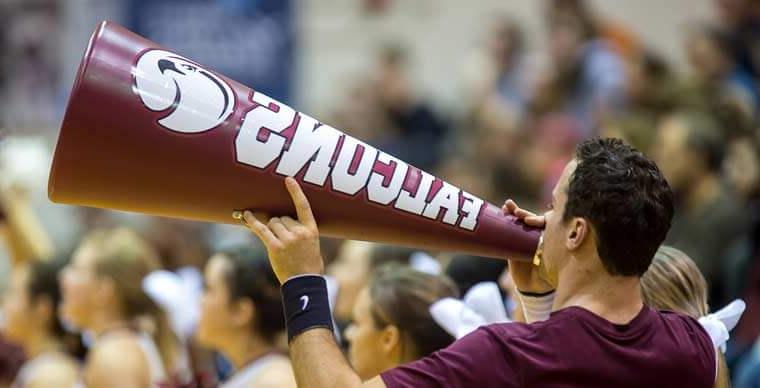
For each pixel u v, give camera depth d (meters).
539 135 22.14
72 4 26.66
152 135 7.02
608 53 22.23
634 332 7.12
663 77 20.91
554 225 7.32
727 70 20.33
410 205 7.44
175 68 7.13
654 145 18.17
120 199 7.23
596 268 7.15
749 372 13.21
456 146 23.95
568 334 7.02
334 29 26.58
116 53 7.05
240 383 11.29
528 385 6.93
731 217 15.65
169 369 13.41
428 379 6.92
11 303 15.27
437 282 9.73
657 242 7.15
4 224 16.20
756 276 14.32
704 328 7.63
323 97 26.23
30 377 14.59
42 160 21.34
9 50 26.91
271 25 23.53
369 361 9.69
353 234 7.54
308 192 7.29
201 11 23.44
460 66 25.88
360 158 7.36
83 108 6.93
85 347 15.10
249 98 7.25
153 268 13.73
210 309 11.44
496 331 7.07
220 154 7.11
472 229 7.58
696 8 23.83
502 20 24.50
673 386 7.15
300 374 7.10
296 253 7.25
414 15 26.38
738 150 16.64
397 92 24.61
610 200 7.03
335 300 12.28
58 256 15.28
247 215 7.34
